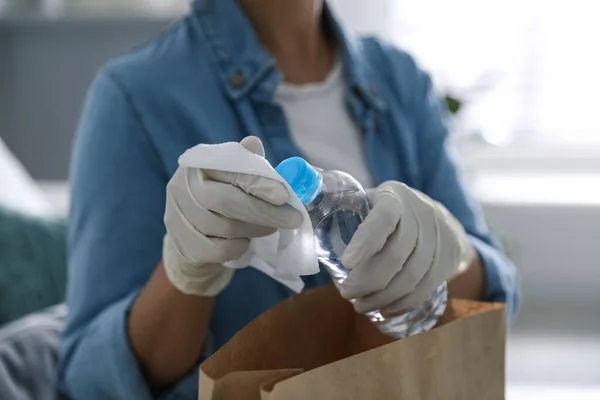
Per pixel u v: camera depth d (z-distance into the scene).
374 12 2.46
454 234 0.64
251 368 0.59
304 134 0.98
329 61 1.06
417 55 2.44
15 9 2.27
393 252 0.59
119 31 2.29
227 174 0.56
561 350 2.09
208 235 0.58
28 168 2.38
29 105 2.35
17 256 1.35
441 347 0.56
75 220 0.90
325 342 0.65
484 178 2.54
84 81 2.33
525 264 2.38
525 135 2.44
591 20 2.36
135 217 0.86
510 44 2.40
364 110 1.02
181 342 0.76
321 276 0.79
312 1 1.01
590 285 2.37
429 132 1.10
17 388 0.95
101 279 0.85
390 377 0.53
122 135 0.88
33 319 1.11
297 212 0.52
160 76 0.91
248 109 0.92
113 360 0.76
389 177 1.01
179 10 2.29
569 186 2.47
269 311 0.61
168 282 0.73
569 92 2.41
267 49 1.01
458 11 2.41
